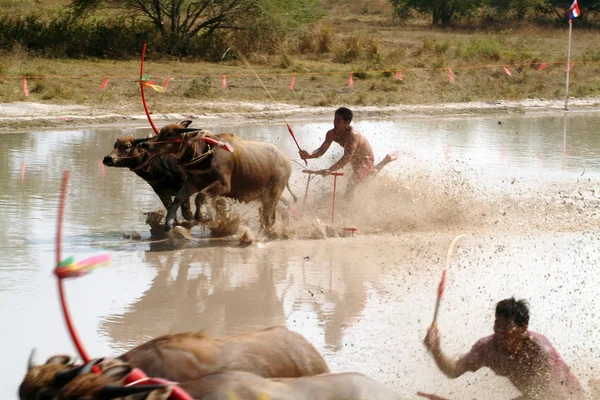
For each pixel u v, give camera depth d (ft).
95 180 46.62
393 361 22.02
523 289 28.68
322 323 25.29
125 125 66.54
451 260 32.86
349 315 26.04
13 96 72.18
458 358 18.11
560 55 121.39
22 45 98.84
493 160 55.57
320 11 119.34
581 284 29.35
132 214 39.34
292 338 15.44
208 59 105.29
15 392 19.52
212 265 31.81
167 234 35.91
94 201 41.65
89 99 74.28
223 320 25.50
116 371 11.95
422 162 53.36
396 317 25.79
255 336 15.19
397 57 108.17
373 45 111.45
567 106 88.12
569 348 22.62
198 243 35.22
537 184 48.03
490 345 17.97
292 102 79.66
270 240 36.24
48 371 12.35
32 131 62.75
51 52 98.17
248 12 108.17
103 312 25.84
